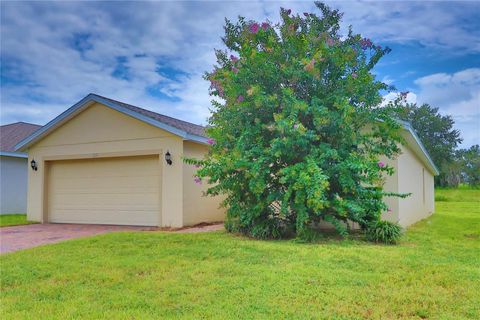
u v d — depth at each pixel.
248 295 4.32
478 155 44.53
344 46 8.70
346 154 8.05
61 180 13.25
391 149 8.32
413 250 6.85
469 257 6.40
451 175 44.28
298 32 8.92
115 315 3.80
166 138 11.20
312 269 5.37
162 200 11.15
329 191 8.19
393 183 9.79
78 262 6.02
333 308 3.94
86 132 12.55
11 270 5.61
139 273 5.36
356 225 9.27
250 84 8.39
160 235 8.48
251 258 6.09
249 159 8.06
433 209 18.67
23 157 17.00
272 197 8.09
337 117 7.82
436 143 46.91
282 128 7.48
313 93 8.47
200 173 8.43
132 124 11.77
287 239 8.10
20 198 17.09
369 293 4.39
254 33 8.89
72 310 3.96
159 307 4.01
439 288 4.59
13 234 10.09
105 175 12.44
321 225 9.41
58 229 11.18
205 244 7.30
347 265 5.63
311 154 7.85
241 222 8.54
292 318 3.69
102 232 10.23
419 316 3.78
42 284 4.93
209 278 5.00
